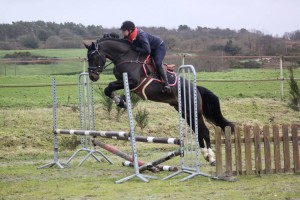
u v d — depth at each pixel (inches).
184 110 355.3
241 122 665.6
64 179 342.0
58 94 765.3
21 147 516.1
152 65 378.9
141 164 362.0
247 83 918.4
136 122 624.4
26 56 1360.7
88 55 376.8
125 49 374.6
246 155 332.2
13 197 279.7
